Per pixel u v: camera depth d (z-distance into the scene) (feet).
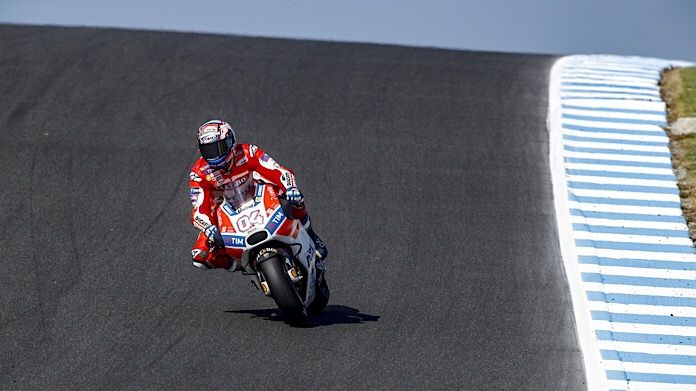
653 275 114.11
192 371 83.61
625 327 100.94
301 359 86.74
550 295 109.19
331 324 96.89
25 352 87.86
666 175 144.05
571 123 166.30
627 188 139.95
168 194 139.64
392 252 121.19
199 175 93.30
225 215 92.68
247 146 94.12
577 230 127.13
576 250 121.39
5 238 121.29
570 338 97.50
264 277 90.79
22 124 164.14
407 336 94.63
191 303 102.68
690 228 126.93
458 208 136.05
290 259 91.50
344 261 117.70
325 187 142.31
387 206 136.15
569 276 114.42
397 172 148.66
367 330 95.55
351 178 146.00
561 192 139.85
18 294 103.65
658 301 107.65
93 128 163.84
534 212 135.03
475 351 91.97
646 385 88.38
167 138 160.76
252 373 83.35
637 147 154.81
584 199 136.87
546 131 165.68
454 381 84.17
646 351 95.76
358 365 86.22
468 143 160.76
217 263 95.25
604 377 88.58
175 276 111.24
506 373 87.10
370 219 131.64
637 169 146.51
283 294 88.89
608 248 121.70
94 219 129.39
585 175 145.18
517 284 112.06
